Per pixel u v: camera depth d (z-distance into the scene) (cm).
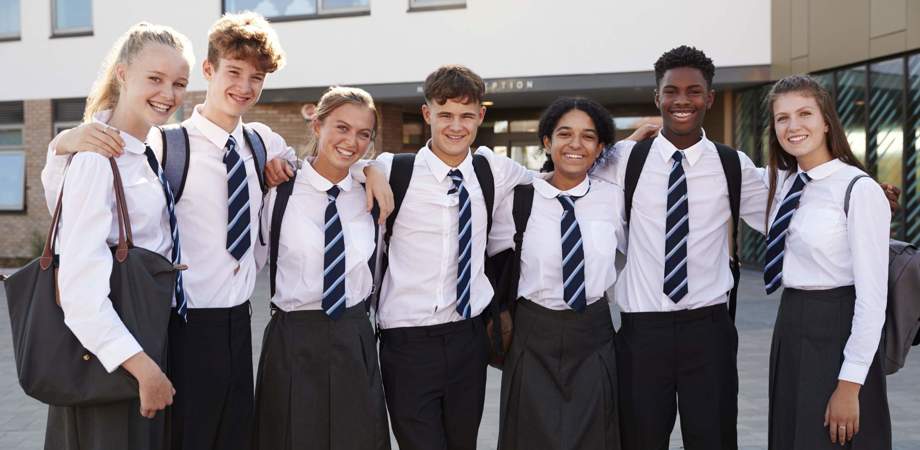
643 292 342
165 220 283
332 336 313
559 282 334
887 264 293
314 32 1252
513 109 1398
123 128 275
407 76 1219
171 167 295
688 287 337
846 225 299
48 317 247
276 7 1274
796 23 1016
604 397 337
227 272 303
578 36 1137
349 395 314
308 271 314
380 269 341
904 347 301
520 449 342
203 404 298
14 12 1430
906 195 849
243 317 309
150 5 1330
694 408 340
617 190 350
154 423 271
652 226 342
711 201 344
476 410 340
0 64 1436
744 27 1079
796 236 310
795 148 312
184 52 280
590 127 331
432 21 1198
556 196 339
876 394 298
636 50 1116
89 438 257
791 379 312
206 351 297
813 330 305
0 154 1459
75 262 242
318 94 1258
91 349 241
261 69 304
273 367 318
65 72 1402
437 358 329
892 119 867
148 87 270
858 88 926
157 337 257
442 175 329
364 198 330
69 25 1409
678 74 339
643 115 1329
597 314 339
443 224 329
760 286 1008
